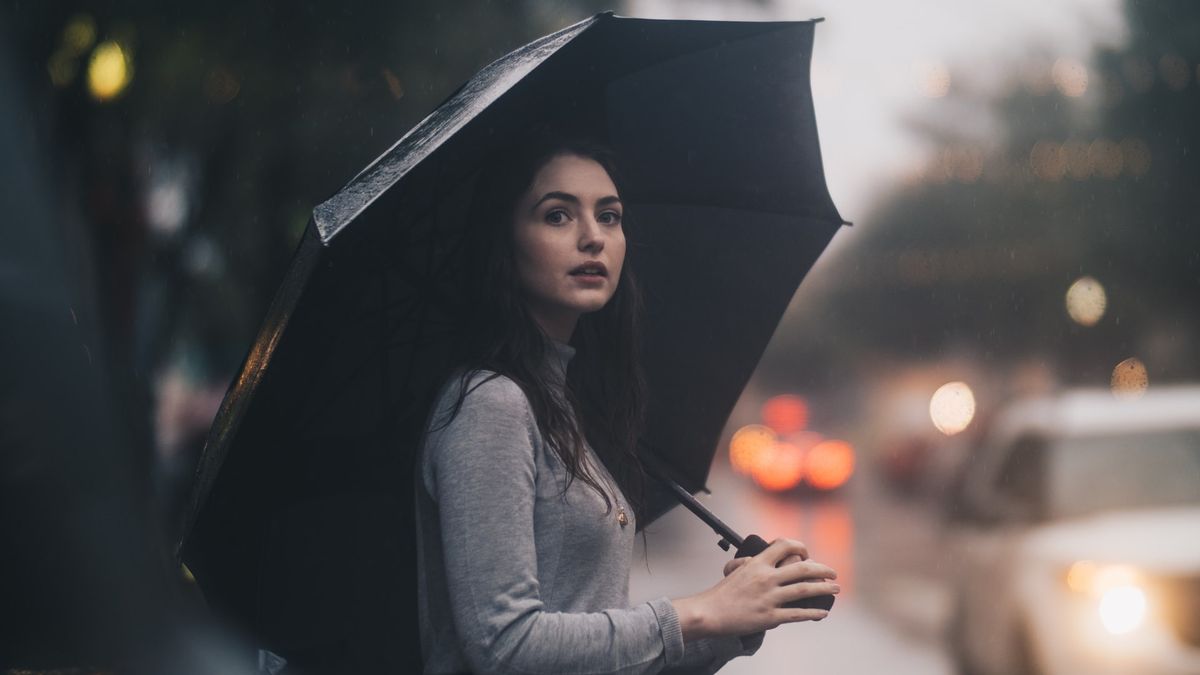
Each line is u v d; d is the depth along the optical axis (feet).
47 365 6.79
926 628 35.24
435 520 7.38
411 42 31.96
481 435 7.13
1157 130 84.89
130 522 7.03
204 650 7.41
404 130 32.55
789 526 67.26
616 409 8.59
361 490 7.97
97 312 7.84
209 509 7.55
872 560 49.52
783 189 9.50
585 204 7.86
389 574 7.88
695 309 9.63
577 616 7.04
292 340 7.08
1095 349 108.47
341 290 7.39
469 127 6.94
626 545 7.55
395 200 7.28
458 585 6.98
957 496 28.45
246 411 7.22
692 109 8.95
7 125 7.13
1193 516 24.07
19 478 6.66
